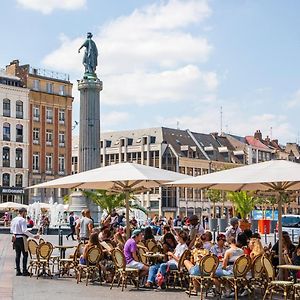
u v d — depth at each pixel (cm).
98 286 1661
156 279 1622
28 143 7819
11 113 7688
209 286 1498
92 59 4097
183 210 9931
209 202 10300
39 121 7994
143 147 10206
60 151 8188
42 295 1483
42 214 5403
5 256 2706
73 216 3941
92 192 3897
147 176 1714
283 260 1579
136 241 1802
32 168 7862
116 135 10750
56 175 8100
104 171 1798
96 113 4066
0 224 6050
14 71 7969
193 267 1490
